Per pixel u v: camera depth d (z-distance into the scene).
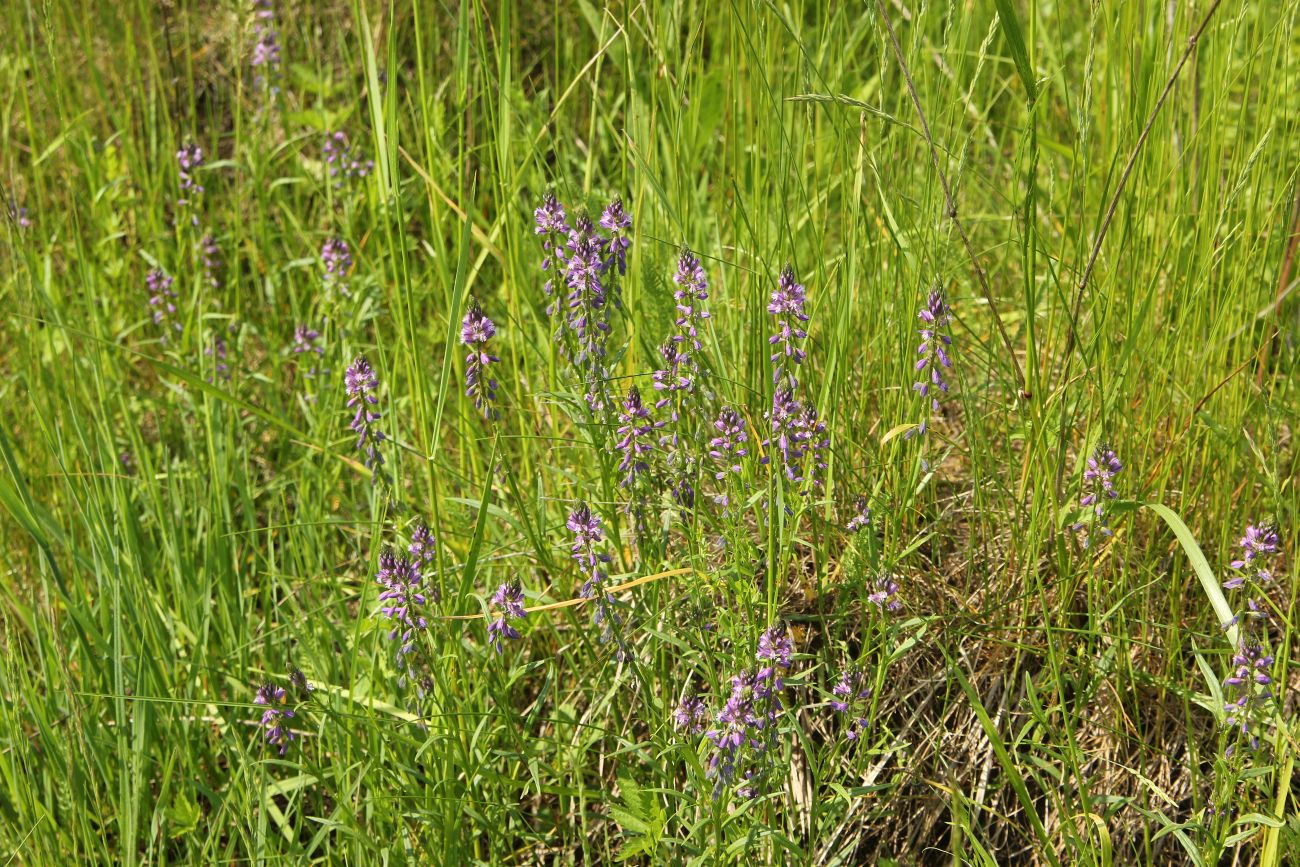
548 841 3.68
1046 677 3.64
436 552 3.53
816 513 3.78
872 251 4.00
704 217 5.02
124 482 4.43
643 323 4.09
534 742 3.73
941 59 4.00
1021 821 3.52
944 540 4.06
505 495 4.26
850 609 3.74
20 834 3.51
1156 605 3.77
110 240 5.73
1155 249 4.00
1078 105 3.48
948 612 3.80
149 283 5.19
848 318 3.71
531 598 3.71
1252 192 3.89
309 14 6.58
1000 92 4.54
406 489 4.33
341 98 6.47
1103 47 4.84
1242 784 3.33
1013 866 3.48
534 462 4.34
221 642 4.15
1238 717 2.97
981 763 3.59
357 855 3.34
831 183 4.41
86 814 3.47
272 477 5.02
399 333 4.06
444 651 3.60
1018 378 3.60
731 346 4.23
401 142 5.67
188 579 4.18
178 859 3.65
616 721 3.63
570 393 3.49
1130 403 3.84
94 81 6.27
